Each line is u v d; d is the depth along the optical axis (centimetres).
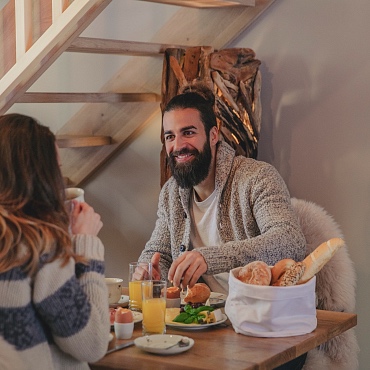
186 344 201
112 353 201
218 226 299
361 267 354
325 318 239
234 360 192
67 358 183
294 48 366
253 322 216
